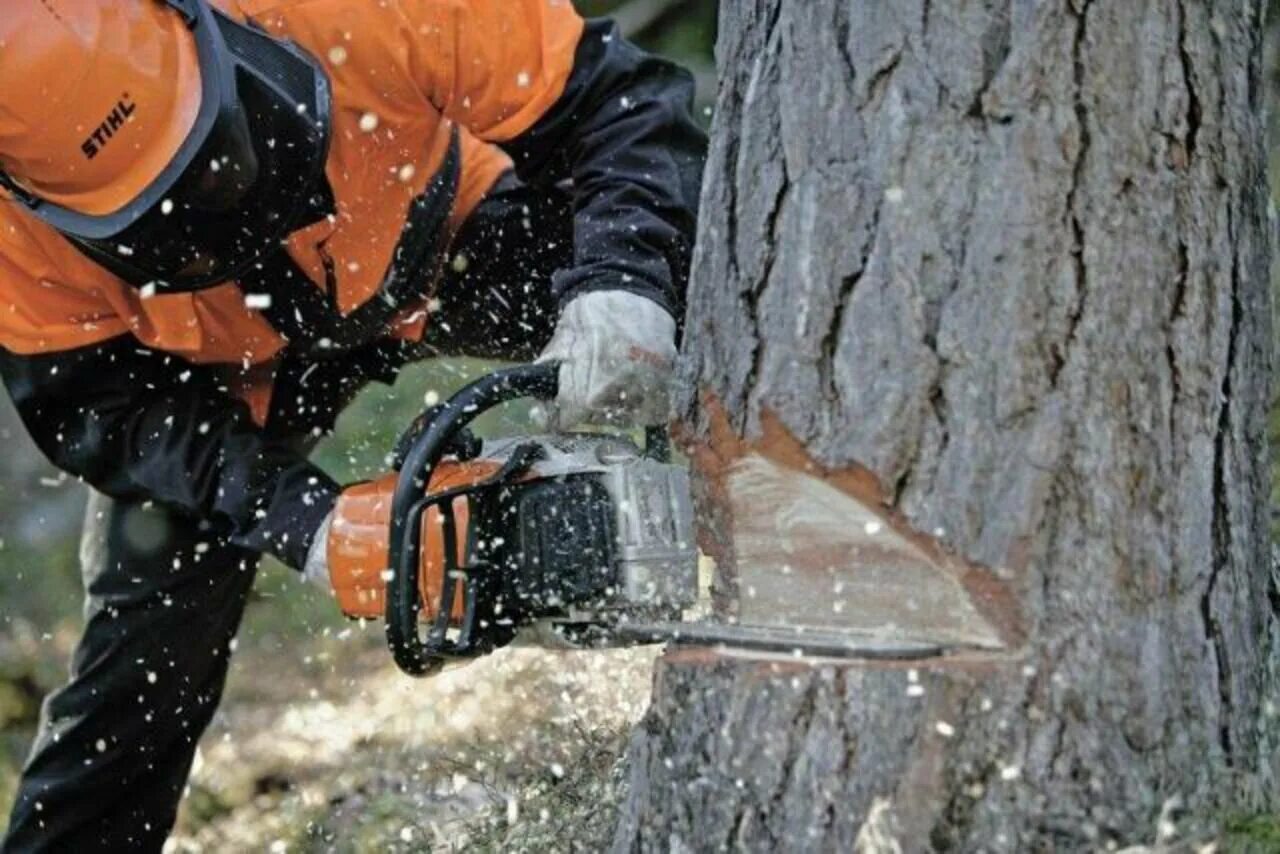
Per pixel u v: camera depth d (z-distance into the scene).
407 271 5.84
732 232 4.26
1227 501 4.02
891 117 3.99
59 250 5.38
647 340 4.96
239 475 5.47
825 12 4.12
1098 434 3.86
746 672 4.08
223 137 4.83
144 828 6.47
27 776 6.34
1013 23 3.93
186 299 5.50
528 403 10.62
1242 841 3.87
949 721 3.86
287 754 8.27
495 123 5.44
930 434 3.91
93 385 5.71
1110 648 3.85
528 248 6.11
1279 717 4.32
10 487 12.30
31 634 10.56
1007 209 3.88
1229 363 4.04
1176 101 3.96
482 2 5.33
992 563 3.86
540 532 4.70
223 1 5.24
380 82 5.38
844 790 3.94
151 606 6.16
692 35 13.12
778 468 4.12
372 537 4.99
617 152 5.33
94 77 4.75
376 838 6.92
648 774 4.32
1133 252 3.90
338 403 6.35
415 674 4.86
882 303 3.96
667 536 4.69
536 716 7.54
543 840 5.41
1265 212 4.25
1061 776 3.84
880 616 4.05
